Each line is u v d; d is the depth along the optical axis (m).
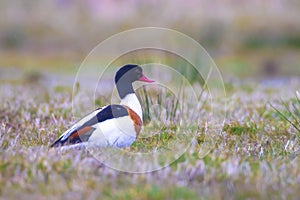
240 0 33.62
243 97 15.17
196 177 8.32
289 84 18.92
